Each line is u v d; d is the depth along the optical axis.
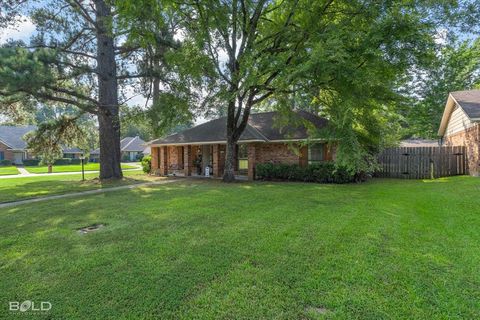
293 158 15.61
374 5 9.08
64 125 16.30
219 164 17.72
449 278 3.42
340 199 8.70
